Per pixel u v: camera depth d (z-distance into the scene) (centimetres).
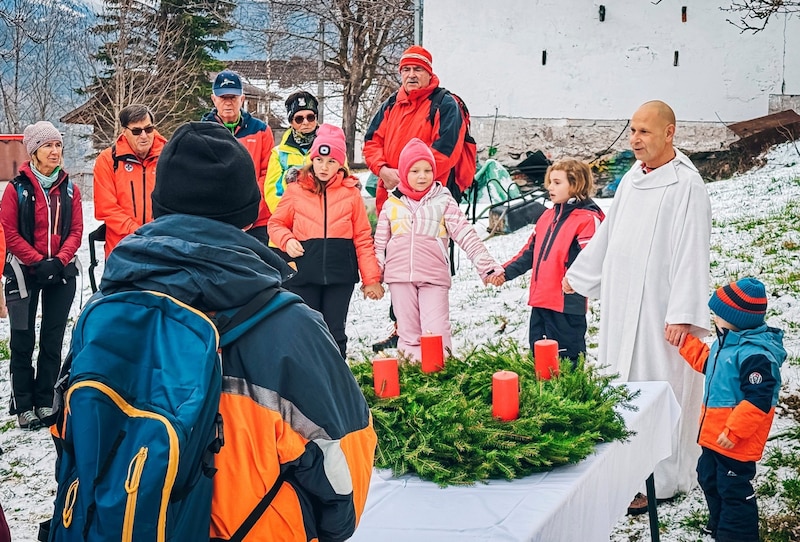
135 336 160
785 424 475
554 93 1583
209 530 160
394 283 520
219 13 2877
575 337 509
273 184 584
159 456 146
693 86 1566
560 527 221
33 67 3375
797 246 884
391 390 274
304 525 170
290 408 166
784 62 1545
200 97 3012
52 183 560
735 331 365
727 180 1495
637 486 299
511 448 246
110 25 3033
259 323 167
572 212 505
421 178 508
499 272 513
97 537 146
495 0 1571
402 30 2462
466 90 1599
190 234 172
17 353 565
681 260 402
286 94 3272
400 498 231
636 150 418
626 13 1554
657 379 415
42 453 529
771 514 391
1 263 504
